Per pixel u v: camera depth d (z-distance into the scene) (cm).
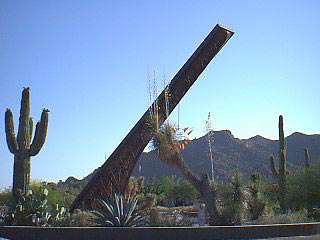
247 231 1653
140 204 2195
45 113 2441
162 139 2194
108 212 1917
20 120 2448
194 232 1603
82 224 1966
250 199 2386
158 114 2655
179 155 2203
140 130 2708
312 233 1786
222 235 1620
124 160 2767
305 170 3822
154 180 8256
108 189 2748
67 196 3875
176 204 6506
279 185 3403
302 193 3688
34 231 1664
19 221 2088
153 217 2003
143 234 1598
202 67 2906
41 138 2408
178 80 2845
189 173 2195
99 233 1611
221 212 2108
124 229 1606
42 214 2120
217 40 2927
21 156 2408
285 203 3344
